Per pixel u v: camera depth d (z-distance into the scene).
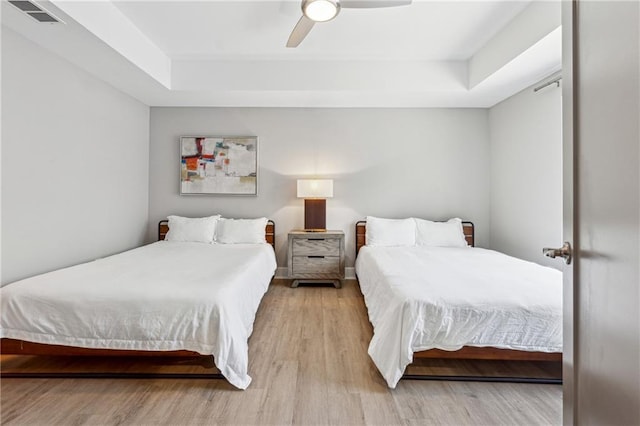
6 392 1.88
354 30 3.01
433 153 4.45
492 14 2.78
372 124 4.44
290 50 3.44
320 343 2.53
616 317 0.72
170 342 1.94
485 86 3.53
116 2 2.61
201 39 3.19
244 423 1.64
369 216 4.38
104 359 2.28
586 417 0.83
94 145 3.34
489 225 4.45
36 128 2.64
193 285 2.13
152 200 4.44
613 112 0.73
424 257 3.27
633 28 0.67
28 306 1.98
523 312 1.89
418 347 1.91
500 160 4.15
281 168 4.45
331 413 1.72
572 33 0.88
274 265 3.91
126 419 1.66
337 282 4.07
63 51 2.75
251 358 2.29
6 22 2.31
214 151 4.41
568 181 0.90
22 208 2.54
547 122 3.28
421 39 3.20
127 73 3.21
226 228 4.07
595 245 0.79
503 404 1.80
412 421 1.66
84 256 3.22
